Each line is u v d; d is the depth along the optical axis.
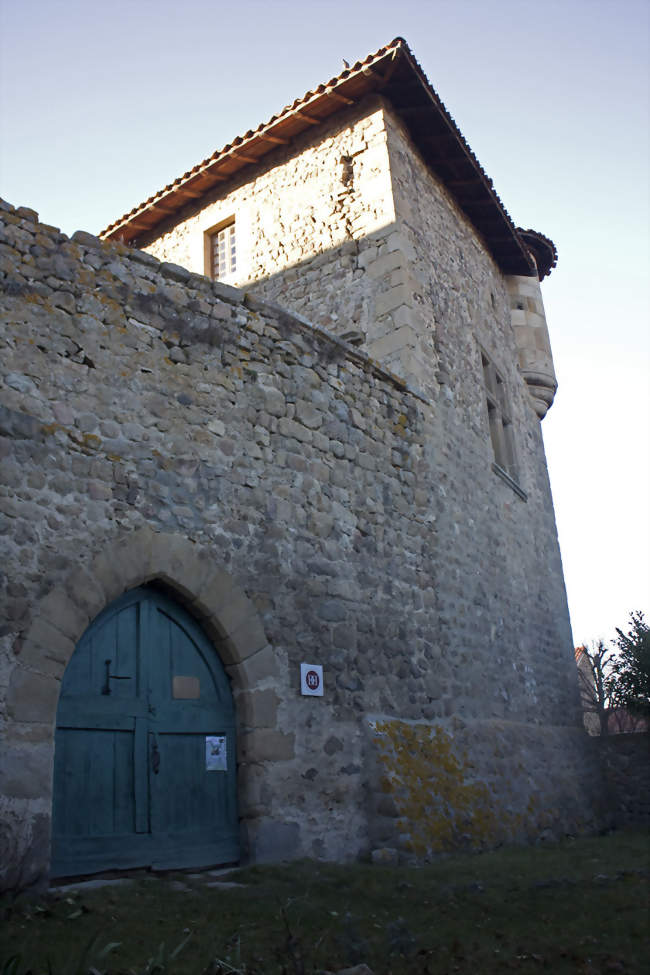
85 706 5.25
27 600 4.96
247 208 11.62
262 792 5.92
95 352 5.75
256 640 6.22
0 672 4.73
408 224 10.25
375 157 10.40
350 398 7.96
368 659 7.24
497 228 12.94
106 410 5.71
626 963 3.36
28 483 5.15
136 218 12.47
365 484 7.84
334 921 4.14
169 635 5.86
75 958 3.27
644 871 5.56
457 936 3.83
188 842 5.53
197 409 6.32
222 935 3.79
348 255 10.27
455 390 10.34
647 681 12.49
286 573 6.65
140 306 6.14
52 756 4.82
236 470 6.48
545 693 11.05
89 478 5.48
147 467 5.86
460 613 8.97
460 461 9.91
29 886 4.47
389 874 5.48
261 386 6.92
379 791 6.72
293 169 11.24
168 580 5.78
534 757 9.74
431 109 10.60
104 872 5.04
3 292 5.37
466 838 7.24
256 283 11.09
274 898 4.58
